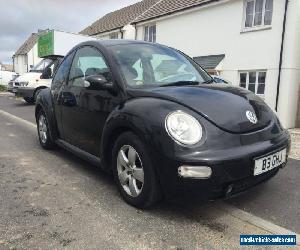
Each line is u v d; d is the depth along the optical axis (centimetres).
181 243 289
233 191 309
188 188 295
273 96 1205
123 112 345
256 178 321
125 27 2066
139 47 442
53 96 529
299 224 326
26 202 366
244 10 1302
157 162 309
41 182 428
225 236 301
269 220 333
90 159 427
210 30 1445
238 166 298
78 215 337
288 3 1139
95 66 429
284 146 349
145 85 378
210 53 1455
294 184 432
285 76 1164
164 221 326
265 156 318
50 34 1602
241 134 316
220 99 341
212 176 289
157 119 314
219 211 349
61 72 529
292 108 1185
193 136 299
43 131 591
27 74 1410
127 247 282
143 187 331
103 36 2325
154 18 1748
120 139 354
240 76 1338
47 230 307
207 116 314
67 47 1631
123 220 327
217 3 1386
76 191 399
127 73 386
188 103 323
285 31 1153
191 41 1551
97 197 381
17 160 527
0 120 958
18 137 708
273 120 368
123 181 361
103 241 290
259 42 1244
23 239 292
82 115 434
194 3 1512
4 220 324
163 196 329
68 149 493
